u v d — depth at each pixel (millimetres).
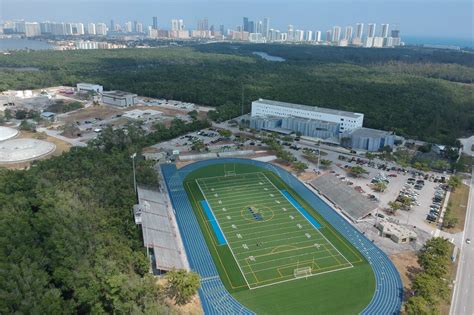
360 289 113625
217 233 143875
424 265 118562
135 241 127938
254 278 118062
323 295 110625
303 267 123812
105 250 116062
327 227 149875
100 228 131000
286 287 113938
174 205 165000
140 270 115438
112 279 98062
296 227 149375
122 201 149125
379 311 104688
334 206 168750
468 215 162250
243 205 166875
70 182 158250
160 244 126938
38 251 111438
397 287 114750
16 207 137625
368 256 130750
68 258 107188
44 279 100250
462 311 105000
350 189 175875
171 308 99812
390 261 128000
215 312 103312
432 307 98625
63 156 188250
